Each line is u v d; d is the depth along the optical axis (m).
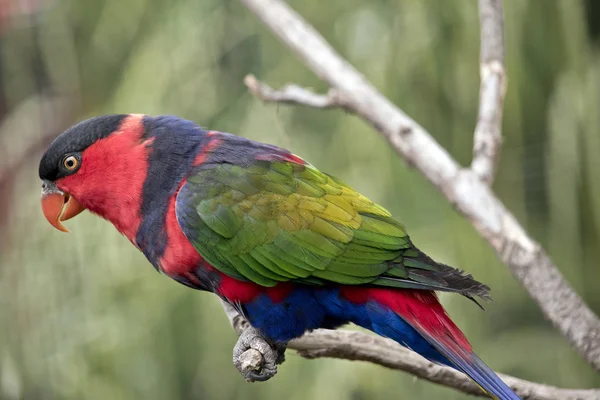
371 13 9.00
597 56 9.11
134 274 9.44
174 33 9.48
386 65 8.84
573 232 8.86
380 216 5.91
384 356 5.91
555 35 8.88
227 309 6.27
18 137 11.48
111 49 10.44
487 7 6.69
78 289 9.74
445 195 6.43
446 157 6.53
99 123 6.13
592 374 9.48
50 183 6.23
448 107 9.02
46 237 9.80
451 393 9.14
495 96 6.55
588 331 5.58
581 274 8.97
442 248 8.97
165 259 6.01
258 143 6.21
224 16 9.52
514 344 9.71
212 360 9.20
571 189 8.73
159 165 5.99
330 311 5.89
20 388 9.80
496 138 6.49
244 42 9.59
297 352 6.08
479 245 9.09
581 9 8.59
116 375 9.54
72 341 9.62
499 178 9.59
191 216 5.82
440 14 8.70
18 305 9.86
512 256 5.96
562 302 5.71
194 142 6.09
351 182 8.91
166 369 9.41
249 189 5.87
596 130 8.65
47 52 10.80
